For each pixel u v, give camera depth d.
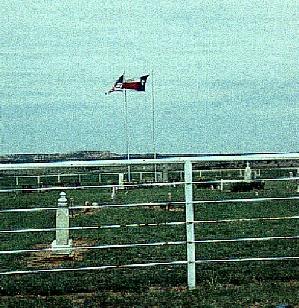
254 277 10.07
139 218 22.50
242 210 24.22
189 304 8.31
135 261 12.19
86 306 8.39
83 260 12.53
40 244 15.78
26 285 9.88
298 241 14.66
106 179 47.19
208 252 13.14
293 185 40.50
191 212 9.10
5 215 24.50
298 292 8.90
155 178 44.38
